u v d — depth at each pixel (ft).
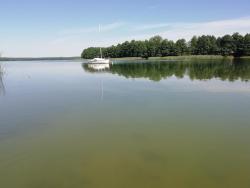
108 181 27.32
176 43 381.81
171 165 30.48
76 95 74.13
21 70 201.26
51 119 49.60
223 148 35.01
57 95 74.90
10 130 43.52
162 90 79.10
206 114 50.62
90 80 112.98
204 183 26.45
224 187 25.71
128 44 415.85
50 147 36.47
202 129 42.27
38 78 128.16
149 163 31.07
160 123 45.88
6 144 37.70
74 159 32.65
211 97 66.18
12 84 104.42
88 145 36.96
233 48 325.21
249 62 215.72
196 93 72.33
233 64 192.75
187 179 27.27
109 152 34.47
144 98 67.10
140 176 28.12
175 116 49.83
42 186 26.94
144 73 139.85
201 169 29.37
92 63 282.36
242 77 106.93
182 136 39.58
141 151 34.58
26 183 27.58
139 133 41.29
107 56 463.42
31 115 52.65
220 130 41.68
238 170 29.04
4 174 29.48
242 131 40.98
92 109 56.75
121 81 105.50
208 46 358.43
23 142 38.37
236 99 63.05
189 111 53.11
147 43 398.62
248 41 308.19
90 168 30.25
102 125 45.60
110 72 155.02
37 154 34.32
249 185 26.02
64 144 37.42
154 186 26.14
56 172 29.60
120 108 57.11
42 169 30.35
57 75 144.05
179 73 133.80
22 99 69.72
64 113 53.83
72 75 142.41
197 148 35.12
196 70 149.07
